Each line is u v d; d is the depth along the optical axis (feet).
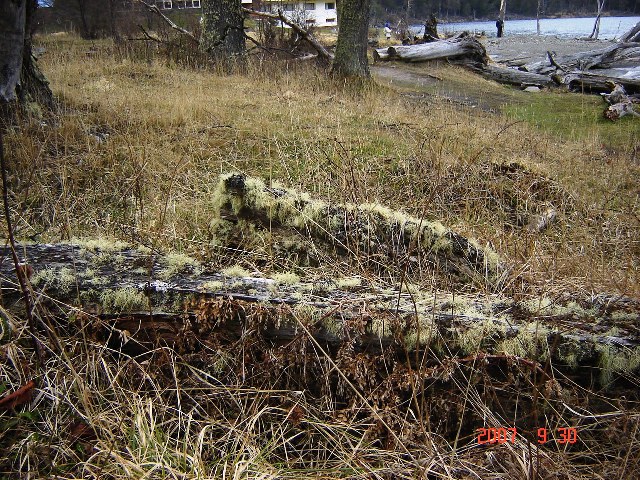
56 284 7.59
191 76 35.22
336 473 6.61
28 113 19.75
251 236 11.41
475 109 39.37
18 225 12.50
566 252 13.58
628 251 13.76
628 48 67.67
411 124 25.76
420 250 10.57
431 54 63.98
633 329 7.47
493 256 10.93
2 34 17.90
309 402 7.52
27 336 7.29
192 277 8.03
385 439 7.19
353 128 24.68
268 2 71.92
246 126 22.81
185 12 76.38
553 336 7.30
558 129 34.53
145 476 5.88
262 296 7.64
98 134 20.39
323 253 10.94
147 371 7.30
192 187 16.39
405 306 7.84
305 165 18.29
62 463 6.25
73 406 6.57
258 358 7.64
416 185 17.13
